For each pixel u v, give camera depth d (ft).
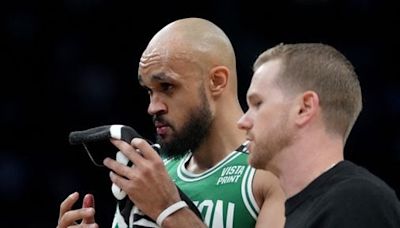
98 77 40.70
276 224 15.46
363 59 42.78
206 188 16.55
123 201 15.52
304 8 44.19
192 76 16.30
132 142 14.98
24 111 40.19
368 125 40.34
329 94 13.15
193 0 42.93
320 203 12.51
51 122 39.91
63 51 41.47
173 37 16.43
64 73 40.81
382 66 42.63
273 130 13.26
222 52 16.70
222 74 16.63
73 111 39.99
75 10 42.55
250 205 16.03
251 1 43.60
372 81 42.14
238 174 16.34
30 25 42.24
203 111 16.38
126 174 14.96
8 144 39.45
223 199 16.22
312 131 13.19
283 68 13.35
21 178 38.45
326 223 12.23
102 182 37.83
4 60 41.11
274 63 13.55
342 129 13.25
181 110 16.26
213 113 16.58
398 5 45.34
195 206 15.70
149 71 16.33
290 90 13.23
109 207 37.29
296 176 13.19
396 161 39.60
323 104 13.15
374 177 12.77
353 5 44.70
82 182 37.99
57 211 37.91
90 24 42.39
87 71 40.86
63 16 42.45
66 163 38.91
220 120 16.69
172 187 15.15
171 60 16.22
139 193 14.94
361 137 39.91
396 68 42.68
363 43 43.75
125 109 40.11
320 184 12.84
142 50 41.96
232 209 16.08
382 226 12.03
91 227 15.66
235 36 42.09
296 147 13.20
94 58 41.57
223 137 16.72
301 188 13.14
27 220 37.73
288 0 44.06
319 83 13.15
